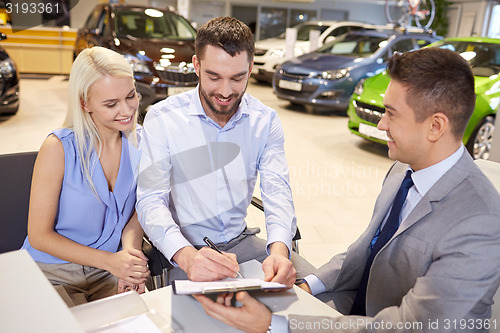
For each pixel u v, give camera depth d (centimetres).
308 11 1465
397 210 121
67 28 884
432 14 889
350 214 329
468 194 102
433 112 100
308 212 328
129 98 139
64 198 143
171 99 163
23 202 152
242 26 140
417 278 101
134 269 137
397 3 878
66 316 76
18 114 557
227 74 141
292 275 118
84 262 141
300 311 104
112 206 149
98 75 132
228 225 171
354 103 472
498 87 430
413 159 109
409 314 97
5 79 501
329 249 277
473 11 1320
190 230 169
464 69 99
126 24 551
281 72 659
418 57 100
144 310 99
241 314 98
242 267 123
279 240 146
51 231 141
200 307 103
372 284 116
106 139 146
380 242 122
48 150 138
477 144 435
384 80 469
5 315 76
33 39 884
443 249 100
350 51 694
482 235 96
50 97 679
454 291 95
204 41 140
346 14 1489
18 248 153
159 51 498
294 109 689
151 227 141
